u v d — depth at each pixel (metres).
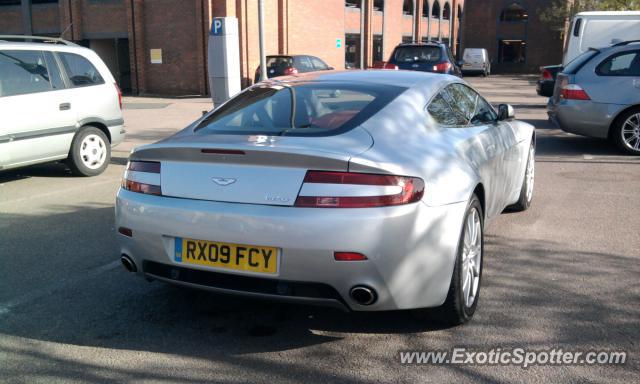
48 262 5.10
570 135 12.07
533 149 6.55
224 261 3.34
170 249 3.51
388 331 3.77
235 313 4.08
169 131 13.64
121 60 26.50
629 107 9.50
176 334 3.78
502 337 3.65
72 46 8.53
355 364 3.37
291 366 3.36
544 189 7.55
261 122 3.90
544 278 4.60
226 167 3.40
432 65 15.18
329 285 3.22
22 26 28.06
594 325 3.79
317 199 3.18
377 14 37.12
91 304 4.25
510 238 5.58
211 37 9.44
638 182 7.89
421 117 3.94
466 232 3.73
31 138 7.78
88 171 8.66
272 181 3.28
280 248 3.21
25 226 6.19
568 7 44.06
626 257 5.05
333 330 3.80
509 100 20.53
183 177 3.50
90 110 8.56
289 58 21.66
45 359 3.47
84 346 3.62
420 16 43.25
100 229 6.08
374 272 3.18
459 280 3.58
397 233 3.19
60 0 26.69
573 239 5.54
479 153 4.25
